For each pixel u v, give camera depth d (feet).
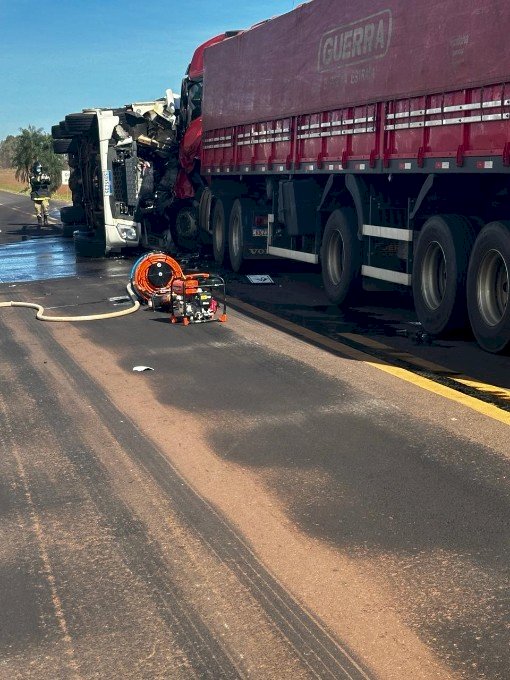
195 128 65.46
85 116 75.92
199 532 16.30
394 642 12.44
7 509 17.71
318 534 16.07
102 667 12.07
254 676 11.76
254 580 14.39
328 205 45.60
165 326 37.70
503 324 30.07
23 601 13.92
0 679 11.85
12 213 163.02
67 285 53.57
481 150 29.76
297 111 46.01
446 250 33.09
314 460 20.02
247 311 41.73
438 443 20.98
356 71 39.06
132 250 74.95
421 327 36.65
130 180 68.64
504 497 17.57
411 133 34.68
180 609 13.53
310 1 43.93
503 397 25.03
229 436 21.91
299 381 27.32
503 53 28.14
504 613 13.10
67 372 29.27
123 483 18.94
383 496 17.78
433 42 32.48
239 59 54.95
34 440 22.11
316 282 53.47
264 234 56.08
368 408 24.11
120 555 15.44
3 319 41.06
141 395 26.02
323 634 12.72
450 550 15.26
